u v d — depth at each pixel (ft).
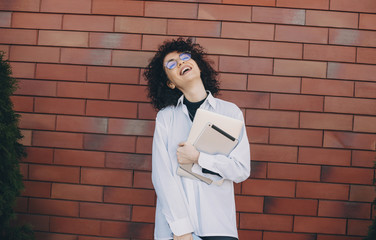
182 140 5.57
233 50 7.95
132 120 8.05
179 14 7.98
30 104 8.13
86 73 8.09
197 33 7.97
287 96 7.95
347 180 7.93
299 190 7.95
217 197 5.39
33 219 8.12
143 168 8.04
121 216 8.07
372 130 7.95
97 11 8.07
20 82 8.11
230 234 5.32
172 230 5.08
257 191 7.95
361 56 7.93
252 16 7.95
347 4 7.91
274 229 7.95
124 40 8.06
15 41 8.14
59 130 8.11
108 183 8.07
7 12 8.13
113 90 8.07
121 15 8.05
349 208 7.94
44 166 8.13
